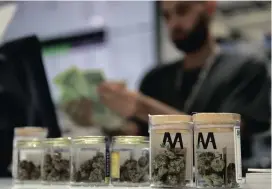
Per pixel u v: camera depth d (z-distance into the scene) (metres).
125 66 1.68
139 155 0.86
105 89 1.69
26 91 1.76
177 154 0.76
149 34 1.66
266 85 1.51
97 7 1.73
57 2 1.78
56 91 1.74
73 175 0.86
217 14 1.58
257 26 1.54
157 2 1.65
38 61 1.77
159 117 0.78
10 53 1.80
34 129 1.16
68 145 0.94
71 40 1.75
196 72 1.59
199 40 1.60
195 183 0.76
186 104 1.58
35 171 1.01
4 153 1.72
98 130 1.67
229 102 1.54
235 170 0.73
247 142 1.50
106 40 1.71
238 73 1.54
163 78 1.62
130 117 1.65
